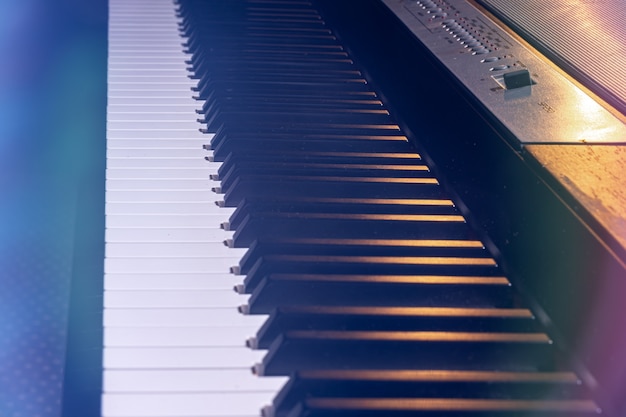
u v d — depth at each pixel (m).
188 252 0.53
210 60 0.76
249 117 0.66
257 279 0.50
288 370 0.45
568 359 0.46
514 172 0.50
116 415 0.43
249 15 0.86
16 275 0.80
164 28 0.86
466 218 0.55
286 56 0.77
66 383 0.45
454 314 0.48
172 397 0.44
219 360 0.46
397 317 0.48
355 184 0.58
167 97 0.71
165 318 0.48
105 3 1.25
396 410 0.43
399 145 0.63
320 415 0.43
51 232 0.87
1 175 0.94
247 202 0.56
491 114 0.53
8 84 1.10
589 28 0.66
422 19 0.67
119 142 0.64
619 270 0.42
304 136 0.64
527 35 0.65
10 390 0.67
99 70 0.87
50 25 1.24
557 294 0.46
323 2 0.87
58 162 0.97
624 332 0.42
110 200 0.58
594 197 0.46
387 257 0.51
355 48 0.76
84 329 0.47
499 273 0.51
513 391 0.44
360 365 0.46
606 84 0.57
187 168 0.61
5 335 0.73
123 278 0.51
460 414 0.43
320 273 0.50
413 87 0.64
